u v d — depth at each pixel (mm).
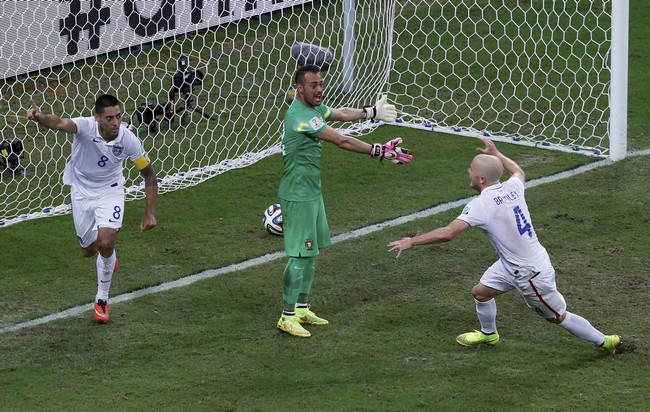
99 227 27672
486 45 55688
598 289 29688
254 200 38375
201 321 28234
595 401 23156
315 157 26766
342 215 36438
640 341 26297
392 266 31922
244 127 45719
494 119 47344
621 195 37688
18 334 27500
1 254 33281
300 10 55219
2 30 46562
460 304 29016
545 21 58156
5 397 23781
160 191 39094
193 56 51844
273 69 51344
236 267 32188
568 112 48094
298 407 23078
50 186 39625
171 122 45531
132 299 29812
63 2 47969
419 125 46531
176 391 23984
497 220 24422
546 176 39969
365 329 27484
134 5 49906
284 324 27203
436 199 37875
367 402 23281
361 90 49781
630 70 53656
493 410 22844
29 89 47562
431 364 25250
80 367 25422
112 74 49531
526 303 28047
